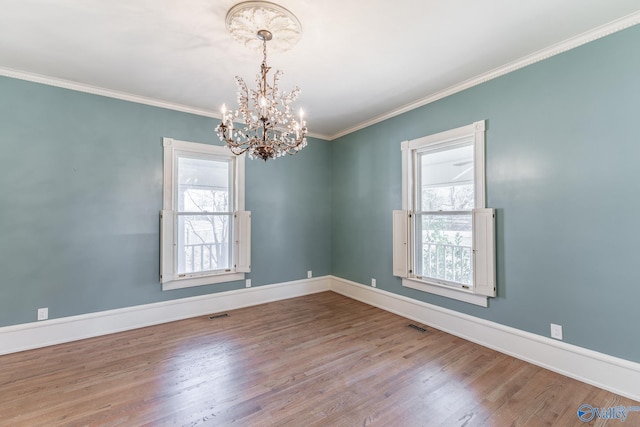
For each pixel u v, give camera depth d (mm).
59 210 2939
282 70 2736
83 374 2322
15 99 2762
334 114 3883
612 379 2072
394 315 3691
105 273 3150
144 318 3340
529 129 2529
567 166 2314
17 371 2367
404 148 3643
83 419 1812
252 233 4160
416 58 2541
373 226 4117
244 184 4066
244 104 2311
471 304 2943
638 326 1988
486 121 2826
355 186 4430
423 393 2072
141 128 3373
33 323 2793
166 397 2029
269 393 2076
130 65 2656
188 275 3639
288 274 4500
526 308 2541
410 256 3557
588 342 2199
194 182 3748
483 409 1907
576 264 2266
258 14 1917
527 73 2543
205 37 2236
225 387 2146
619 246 2070
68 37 2232
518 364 2467
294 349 2748
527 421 1796
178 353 2672
